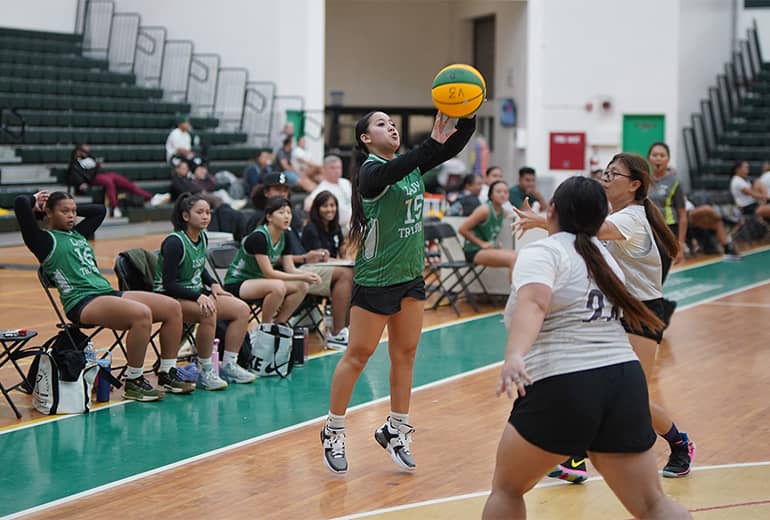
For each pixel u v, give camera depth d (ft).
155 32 80.53
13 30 74.74
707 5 83.87
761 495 18.89
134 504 18.45
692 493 19.03
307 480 19.88
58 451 21.70
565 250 13.69
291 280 30.35
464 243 42.22
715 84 85.81
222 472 20.36
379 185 18.83
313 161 74.54
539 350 13.48
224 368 28.27
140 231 62.64
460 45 90.48
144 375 28.35
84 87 73.20
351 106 93.15
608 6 78.28
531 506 18.31
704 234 60.39
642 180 18.57
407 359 20.44
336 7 92.12
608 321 13.66
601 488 19.33
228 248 33.42
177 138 69.51
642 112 78.64
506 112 81.82
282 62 77.41
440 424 24.06
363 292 19.75
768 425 23.91
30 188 61.00
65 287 25.26
